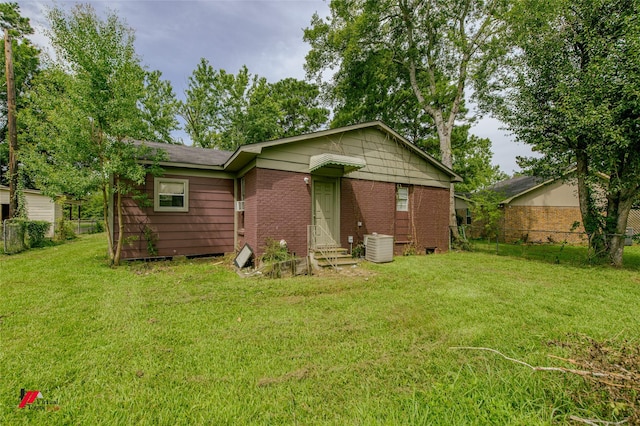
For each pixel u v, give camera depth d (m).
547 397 2.06
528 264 8.12
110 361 2.73
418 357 2.84
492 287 5.55
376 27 12.70
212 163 8.84
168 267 7.09
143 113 6.98
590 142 7.61
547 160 8.90
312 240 7.76
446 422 1.86
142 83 7.09
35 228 10.57
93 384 2.38
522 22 8.63
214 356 2.85
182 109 22.25
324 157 6.85
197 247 8.52
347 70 14.41
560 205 14.39
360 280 5.97
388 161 9.60
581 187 8.74
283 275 6.29
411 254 10.01
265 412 2.07
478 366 2.66
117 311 4.02
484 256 9.77
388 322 3.75
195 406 2.12
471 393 2.17
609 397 1.83
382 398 2.20
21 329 3.39
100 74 6.22
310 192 7.80
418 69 14.00
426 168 10.63
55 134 6.61
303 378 2.49
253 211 7.27
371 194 9.20
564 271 7.13
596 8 7.27
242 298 4.71
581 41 7.63
